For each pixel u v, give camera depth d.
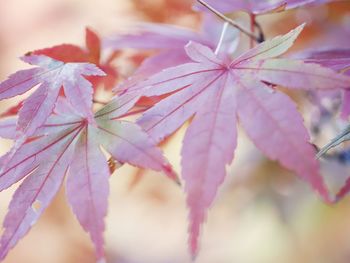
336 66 0.30
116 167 0.28
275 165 0.54
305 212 0.57
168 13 0.43
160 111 0.28
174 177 0.27
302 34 0.44
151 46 0.36
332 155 0.38
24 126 0.28
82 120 0.29
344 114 0.32
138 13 0.44
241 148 0.56
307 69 0.27
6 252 0.28
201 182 0.26
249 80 0.27
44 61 0.30
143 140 0.27
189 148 0.27
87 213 0.27
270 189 0.55
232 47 0.37
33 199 0.28
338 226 0.57
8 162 0.28
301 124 0.26
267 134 0.26
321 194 0.25
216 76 0.28
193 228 0.26
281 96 0.26
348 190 0.30
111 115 0.28
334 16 0.43
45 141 0.29
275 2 0.34
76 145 0.28
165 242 0.74
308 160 0.25
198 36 0.38
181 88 0.28
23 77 0.30
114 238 0.76
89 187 0.28
